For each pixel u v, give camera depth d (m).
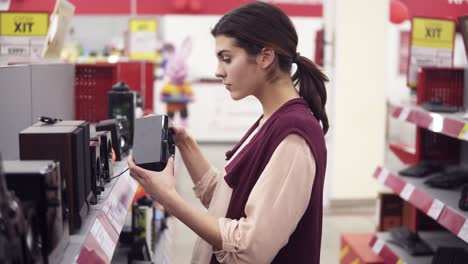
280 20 1.52
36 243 1.07
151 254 2.74
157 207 3.42
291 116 1.49
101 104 3.03
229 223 1.48
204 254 1.68
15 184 1.07
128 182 2.02
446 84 3.34
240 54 1.51
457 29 3.53
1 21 2.59
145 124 1.68
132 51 4.79
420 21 3.40
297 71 1.68
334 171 5.74
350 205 5.80
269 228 1.42
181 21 9.85
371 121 5.74
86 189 1.48
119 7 5.19
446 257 2.59
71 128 1.37
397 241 3.15
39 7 2.94
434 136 3.38
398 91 10.15
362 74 5.68
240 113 10.16
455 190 2.77
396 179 3.11
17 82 1.92
